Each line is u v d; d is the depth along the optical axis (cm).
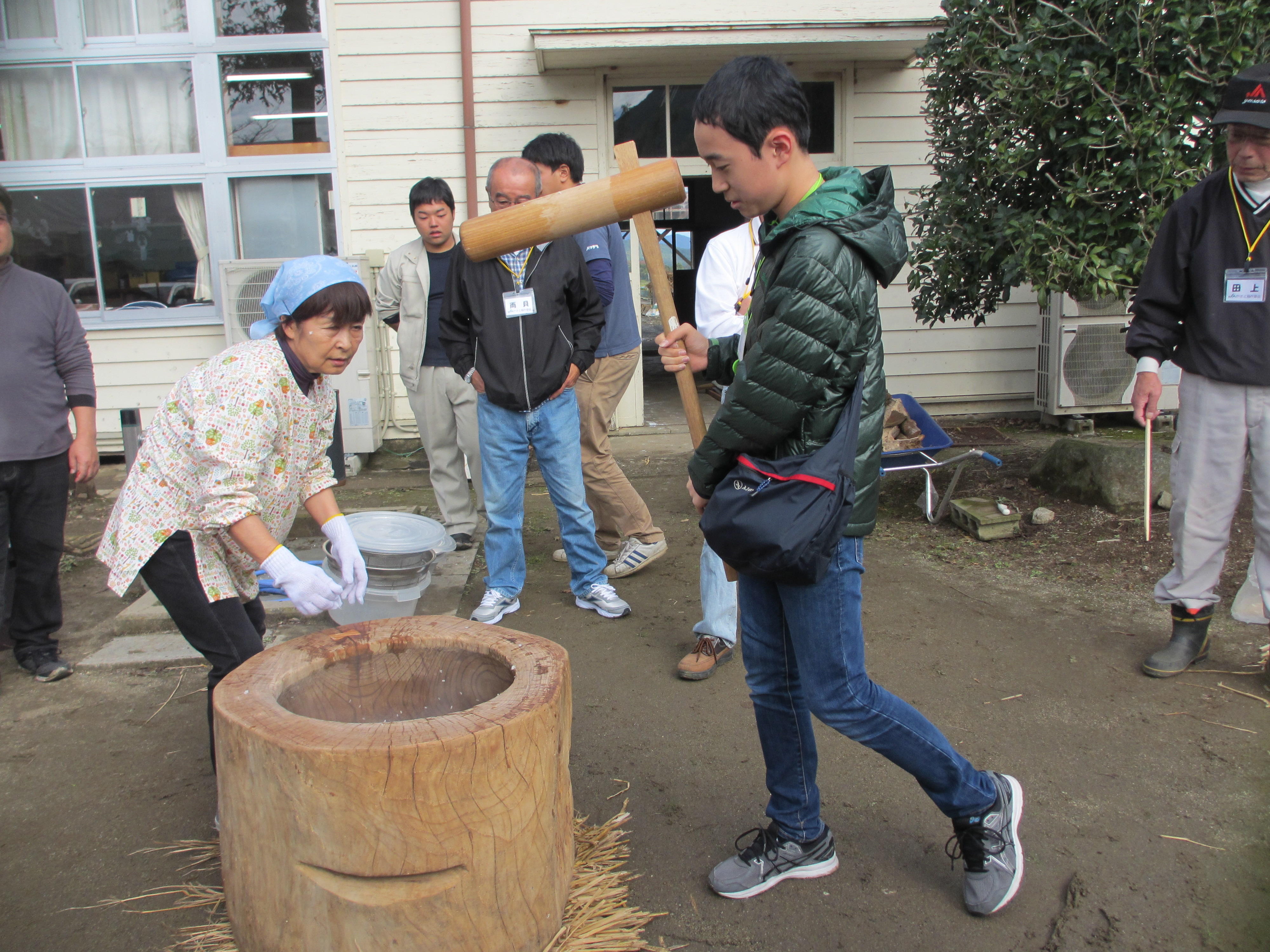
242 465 215
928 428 525
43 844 255
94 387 369
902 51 698
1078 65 472
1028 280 521
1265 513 321
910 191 641
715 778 282
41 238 710
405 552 373
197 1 691
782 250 190
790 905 226
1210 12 444
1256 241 306
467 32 697
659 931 218
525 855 192
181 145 713
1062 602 408
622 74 721
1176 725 301
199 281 726
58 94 699
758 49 682
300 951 185
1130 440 702
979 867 218
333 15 700
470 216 720
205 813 270
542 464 399
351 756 171
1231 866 234
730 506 192
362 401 684
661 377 1088
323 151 716
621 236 445
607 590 412
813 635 202
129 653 373
